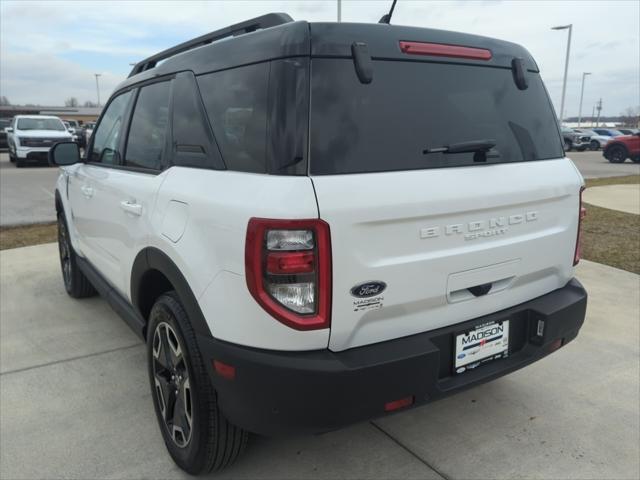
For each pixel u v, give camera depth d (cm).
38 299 487
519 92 250
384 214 191
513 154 241
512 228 233
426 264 205
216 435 223
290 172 186
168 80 273
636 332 396
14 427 282
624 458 254
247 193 192
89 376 338
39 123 1912
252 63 207
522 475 243
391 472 246
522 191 231
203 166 227
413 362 200
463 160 221
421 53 215
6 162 2069
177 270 223
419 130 210
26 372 344
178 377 239
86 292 475
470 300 225
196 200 214
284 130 188
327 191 183
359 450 262
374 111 201
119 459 257
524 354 245
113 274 331
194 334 223
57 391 319
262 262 184
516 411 295
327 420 192
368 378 192
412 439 270
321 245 181
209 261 203
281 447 264
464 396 311
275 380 189
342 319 191
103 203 330
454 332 220
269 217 181
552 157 260
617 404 301
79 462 254
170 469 250
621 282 510
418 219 200
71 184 420
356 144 195
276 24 233
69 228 442
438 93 219
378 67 204
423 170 207
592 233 720
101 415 294
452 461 253
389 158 201
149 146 284
